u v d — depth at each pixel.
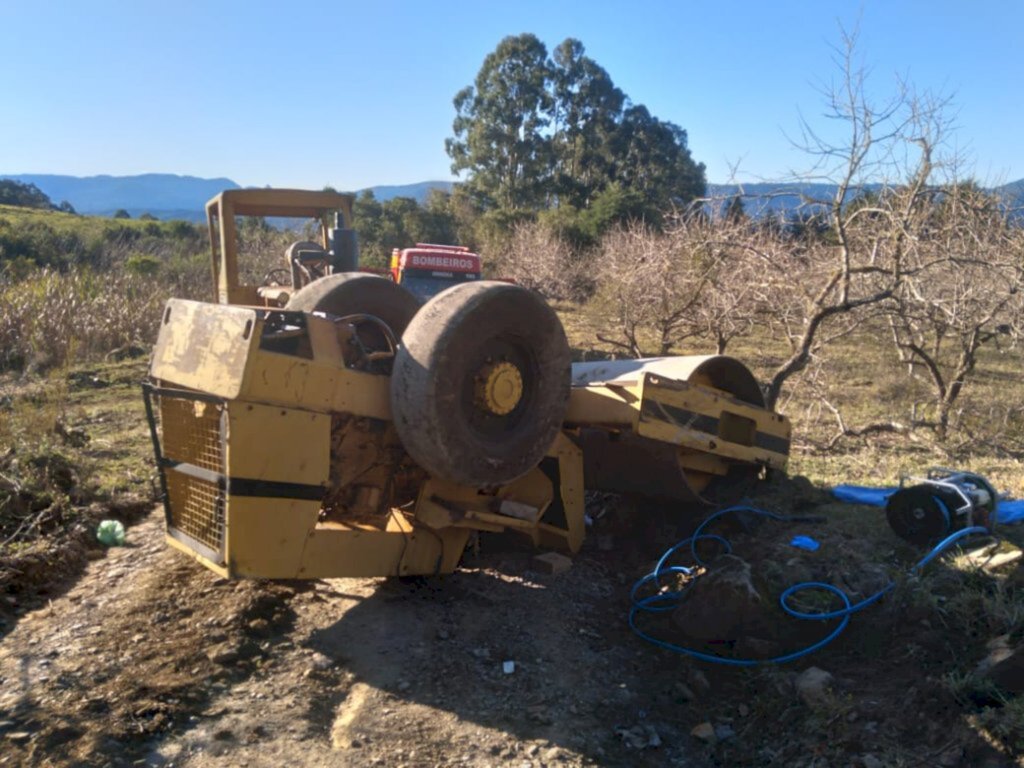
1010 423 10.91
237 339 4.09
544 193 56.56
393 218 44.00
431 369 4.47
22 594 5.20
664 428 5.69
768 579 5.05
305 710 4.09
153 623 4.87
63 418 9.12
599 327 19.47
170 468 4.62
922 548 5.32
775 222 10.77
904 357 13.19
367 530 4.80
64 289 16.67
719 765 3.88
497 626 5.05
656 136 57.44
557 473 5.99
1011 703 3.63
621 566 6.06
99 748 3.66
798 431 10.31
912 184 9.10
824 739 3.87
